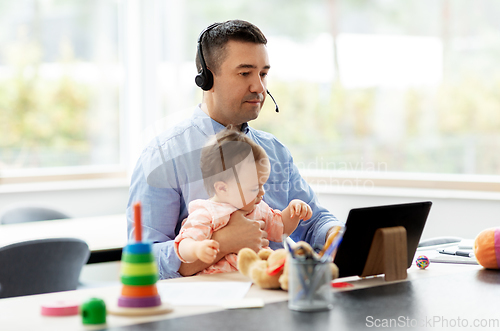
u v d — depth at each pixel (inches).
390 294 40.6
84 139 145.6
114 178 149.0
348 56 125.2
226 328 32.7
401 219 45.6
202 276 47.8
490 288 42.4
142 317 35.1
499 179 110.7
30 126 136.9
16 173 134.7
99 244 83.4
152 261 36.9
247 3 134.6
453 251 57.9
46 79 139.1
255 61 59.6
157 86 147.9
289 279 37.3
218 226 51.9
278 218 57.2
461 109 114.6
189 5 143.6
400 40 120.0
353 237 43.0
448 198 107.7
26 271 70.8
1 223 104.4
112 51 149.5
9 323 34.3
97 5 146.2
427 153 118.6
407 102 120.0
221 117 62.2
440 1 115.4
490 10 110.7
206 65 60.9
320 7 126.9
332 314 35.5
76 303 37.2
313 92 128.6
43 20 137.9
